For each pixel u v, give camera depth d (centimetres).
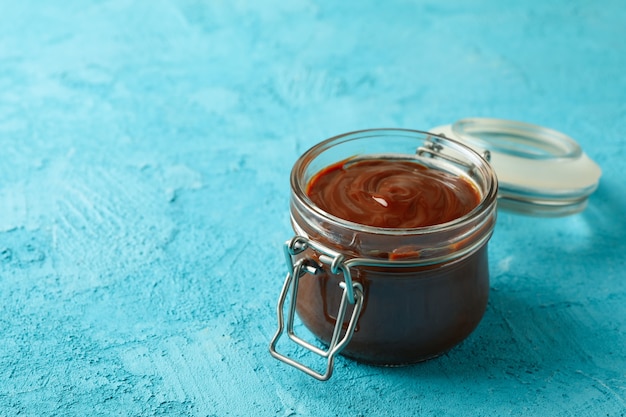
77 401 40
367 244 38
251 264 48
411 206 40
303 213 39
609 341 43
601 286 47
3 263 47
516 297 46
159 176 55
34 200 52
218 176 55
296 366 40
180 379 41
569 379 41
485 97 64
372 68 68
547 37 74
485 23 77
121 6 81
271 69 68
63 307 45
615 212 52
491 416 39
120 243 49
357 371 41
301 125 60
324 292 40
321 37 74
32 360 42
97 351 42
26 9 80
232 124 61
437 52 71
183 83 66
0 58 69
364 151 44
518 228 51
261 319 44
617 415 40
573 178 49
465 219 38
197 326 44
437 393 40
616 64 69
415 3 82
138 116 61
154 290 46
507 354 42
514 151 49
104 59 69
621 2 82
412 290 39
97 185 54
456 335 41
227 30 75
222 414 39
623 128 60
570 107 63
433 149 43
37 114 62
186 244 49
